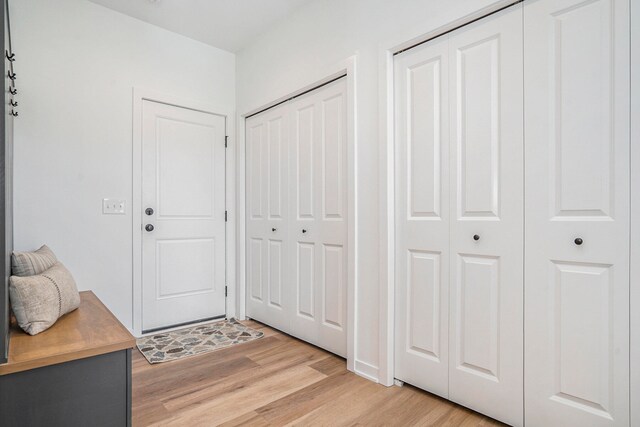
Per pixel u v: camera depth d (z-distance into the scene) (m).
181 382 1.98
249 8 2.58
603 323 1.30
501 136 1.57
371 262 2.05
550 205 1.43
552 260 1.43
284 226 2.80
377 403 1.77
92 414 1.23
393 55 1.99
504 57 1.56
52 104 2.37
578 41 1.36
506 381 1.55
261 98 2.96
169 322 2.90
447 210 1.77
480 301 1.64
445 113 1.77
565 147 1.40
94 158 2.54
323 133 2.45
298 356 2.36
